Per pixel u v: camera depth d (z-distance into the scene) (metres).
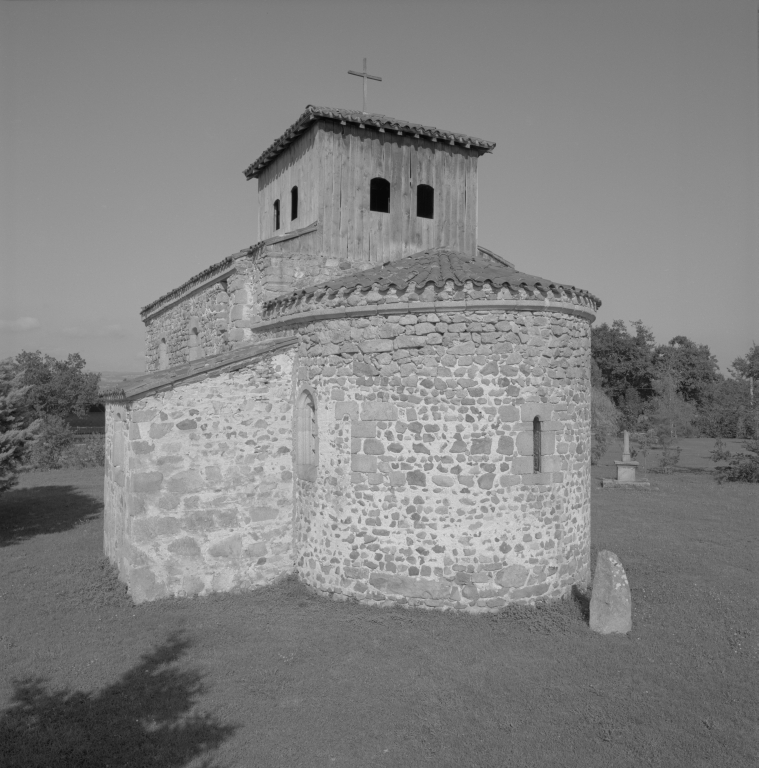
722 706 7.44
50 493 22.61
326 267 14.00
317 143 14.18
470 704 7.43
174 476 10.80
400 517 10.18
